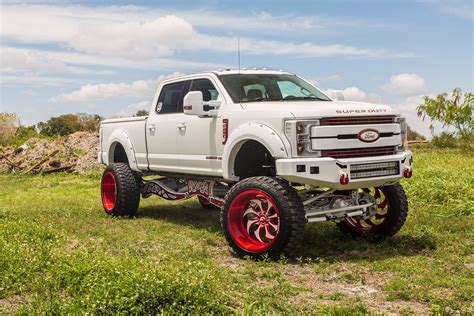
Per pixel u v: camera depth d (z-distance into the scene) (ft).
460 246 24.25
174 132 29.27
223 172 25.43
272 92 26.91
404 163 24.14
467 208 31.63
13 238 23.59
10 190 52.11
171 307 14.66
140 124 32.50
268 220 22.90
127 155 33.65
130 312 14.55
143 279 15.37
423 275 20.01
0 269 19.12
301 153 22.16
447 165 51.72
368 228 26.99
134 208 33.81
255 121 23.68
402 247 24.80
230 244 23.72
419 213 31.58
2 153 80.02
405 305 16.96
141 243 26.07
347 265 21.88
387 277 20.17
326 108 22.68
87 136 82.12
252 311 15.30
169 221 32.78
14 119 124.16
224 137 25.52
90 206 38.52
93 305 14.47
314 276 20.52
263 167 25.59
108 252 23.88
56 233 26.27
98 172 63.00
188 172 28.66
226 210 23.77
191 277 16.17
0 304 16.83
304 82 29.04
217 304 15.42
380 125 23.47
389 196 26.03
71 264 18.80
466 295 17.31
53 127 132.98
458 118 77.51
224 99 26.20
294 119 22.29
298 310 16.10
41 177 63.87
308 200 24.22
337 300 17.52
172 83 30.66
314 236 27.40
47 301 16.26
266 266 21.85
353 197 24.99
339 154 22.53
